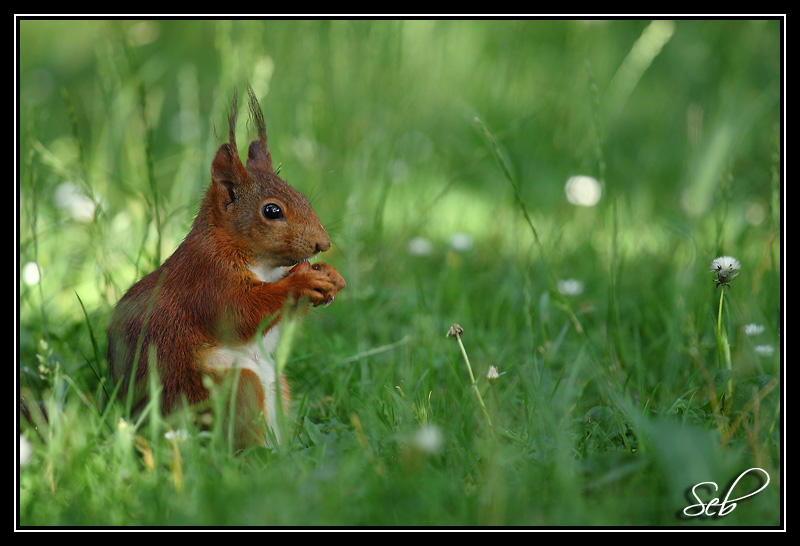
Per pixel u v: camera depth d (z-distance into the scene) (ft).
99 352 28.48
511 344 30.58
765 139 51.39
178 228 36.45
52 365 26.76
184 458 20.25
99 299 32.81
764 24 55.93
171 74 64.54
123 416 23.29
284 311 23.43
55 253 37.24
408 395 24.67
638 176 50.08
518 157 49.06
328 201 42.14
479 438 21.68
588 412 23.76
